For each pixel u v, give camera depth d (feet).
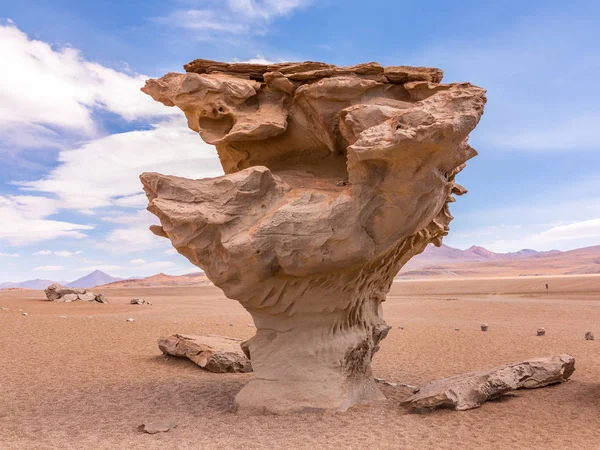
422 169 27.73
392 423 28.81
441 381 34.78
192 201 31.78
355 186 29.37
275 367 32.53
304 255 30.27
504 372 35.06
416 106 28.22
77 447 25.73
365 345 35.50
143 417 31.63
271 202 32.17
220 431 28.14
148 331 76.13
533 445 24.72
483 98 28.35
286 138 36.32
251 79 35.96
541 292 179.42
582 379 40.86
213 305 142.31
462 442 25.43
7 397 37.19
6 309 105.40
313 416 30.17
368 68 33.04
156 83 35.83
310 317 32.96
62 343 62.90
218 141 34.65
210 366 47.37
